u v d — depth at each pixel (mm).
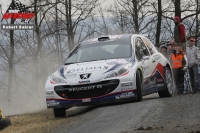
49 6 86000
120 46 33375
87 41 35375
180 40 46156
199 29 82062
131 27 88625
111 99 29734
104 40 34625
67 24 88375
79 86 29859
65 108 31109
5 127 28719
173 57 42375
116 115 24938
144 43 36031
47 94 30703
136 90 30219
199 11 74000
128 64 30828
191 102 26750
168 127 19641
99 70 30234
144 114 23953
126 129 20250
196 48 44875
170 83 38031
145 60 33406
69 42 88562
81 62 32375
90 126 22641
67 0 86938
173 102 27500
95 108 30219
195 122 20312
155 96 42219
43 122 29188
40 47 94375
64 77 30516
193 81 45062
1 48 95312
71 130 22516
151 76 34000
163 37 85375
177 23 46469
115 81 29734
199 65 46031
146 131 19047
